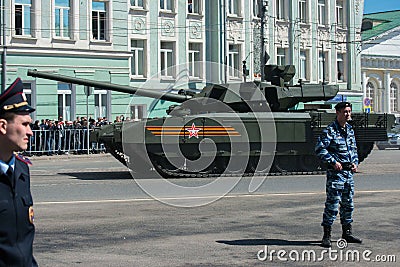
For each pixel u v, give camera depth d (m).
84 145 29.36
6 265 4.07
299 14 41.06
